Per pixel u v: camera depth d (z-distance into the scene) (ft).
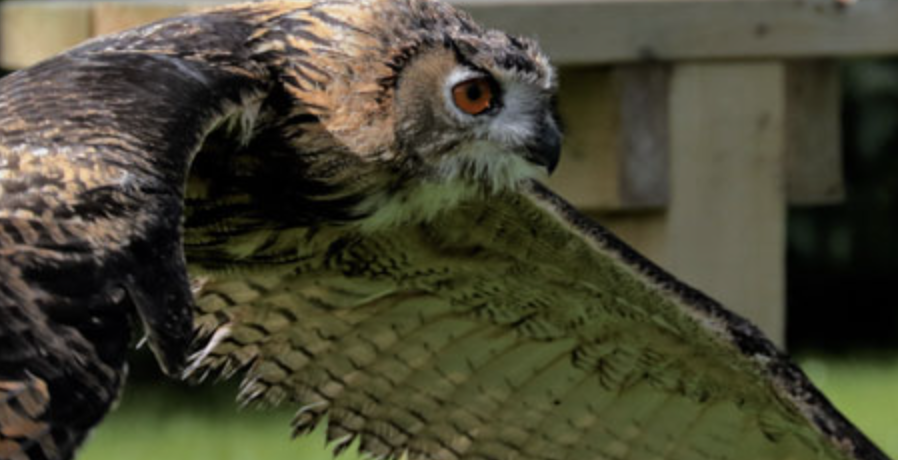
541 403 41.98
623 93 51.75
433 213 37.91
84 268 26.48
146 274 26.81
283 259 38.63
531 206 38.42
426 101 36.76
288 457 67.62
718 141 52.85
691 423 41.75
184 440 71.20
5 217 26.76
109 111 29.25
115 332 26.14
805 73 55.83
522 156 37.60
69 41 52.95
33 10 53.88
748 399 41.01
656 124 52.13
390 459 42.11
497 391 41.86
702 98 52.65
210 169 36.29
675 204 52.54
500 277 40.22
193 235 37.70
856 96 98.99
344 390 41.45
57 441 25.12
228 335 40.37
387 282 40.16
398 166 36.94
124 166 27.94
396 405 41.78
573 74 52.42
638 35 51.65
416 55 36.65
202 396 80.89
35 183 27.25
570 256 39.24
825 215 101.14
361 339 41.01
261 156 36.29
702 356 40.60
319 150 36.32
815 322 102.68
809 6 53.62
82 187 27.35
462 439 42.27
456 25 37.50
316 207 37.09
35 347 25.67
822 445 41.09
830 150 56.03
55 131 28.37
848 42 54.24
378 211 37.40
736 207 53.21
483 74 37.17
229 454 68.08
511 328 41.29
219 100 32.09
